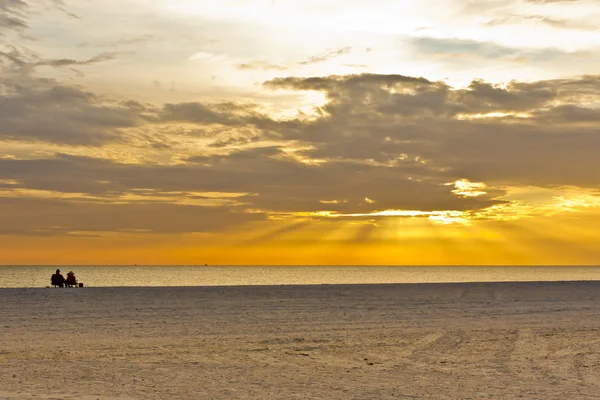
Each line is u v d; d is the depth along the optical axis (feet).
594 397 36.73
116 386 39.01
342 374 44.16
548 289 130.62
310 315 81.35
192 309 86.79
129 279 401.08
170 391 37.65
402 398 36.19
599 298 112.78
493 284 145.28
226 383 40.42
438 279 429.79
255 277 479.00
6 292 105.70
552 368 46.83
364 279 431.02
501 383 41.01
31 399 34.22
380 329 68.54
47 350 53.06
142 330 65.98
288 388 38.91
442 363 48.96
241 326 70.03
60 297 99.14
